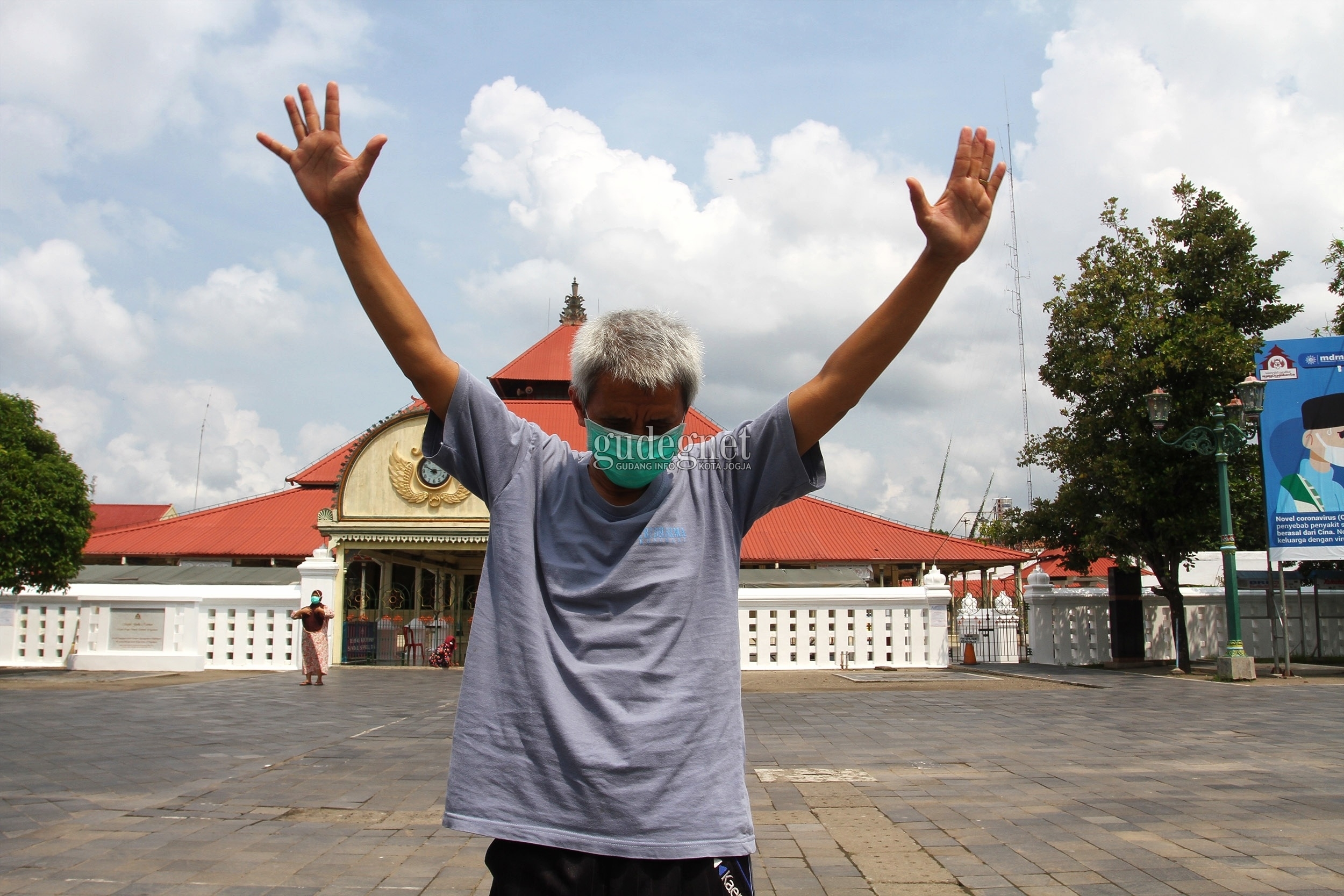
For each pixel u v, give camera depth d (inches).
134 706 471.5
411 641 882.8
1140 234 764.6
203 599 753.6
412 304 89.3
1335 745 348.5
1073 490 768.9
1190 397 720.3
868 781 279.4
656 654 83.7
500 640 85.5
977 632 1029.2
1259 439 723.4
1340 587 990.4
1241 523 786.2
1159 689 583.5
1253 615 917.8
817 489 91.7
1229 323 745.6
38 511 653.9
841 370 87.9
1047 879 182.5
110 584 859.4
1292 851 201.8
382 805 244.8
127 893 171.3
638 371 83.8
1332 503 680.4
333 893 173.2
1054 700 516.1
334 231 86.7
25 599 738.8
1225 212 748.0
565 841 80.0
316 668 615.8
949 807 244.2
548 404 1230.9
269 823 224.7
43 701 491.2
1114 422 759.1
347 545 816.9
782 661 753.0
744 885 83.0
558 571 86.9
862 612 760.3
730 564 89.4
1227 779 282.4
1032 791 264.4
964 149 85.3
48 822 224.7
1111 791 265.0
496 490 90.7
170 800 249.1
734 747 84.9
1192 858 196.7
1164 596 866.1
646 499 88.8
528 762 81.9
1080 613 826.2
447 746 344.2
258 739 361.7
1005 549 1152.2
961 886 178.4
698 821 80.6
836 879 183.0
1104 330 762.2
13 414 686.5
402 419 828.0
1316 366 689.6
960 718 431.5
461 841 209.2
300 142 86.0
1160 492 733.3
